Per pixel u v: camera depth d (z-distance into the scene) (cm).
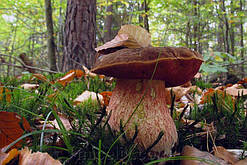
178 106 52
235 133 29
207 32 201
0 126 21
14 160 18
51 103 35
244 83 77
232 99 40
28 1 204
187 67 23
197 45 201
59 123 22
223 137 29
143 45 27
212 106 37
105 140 24
